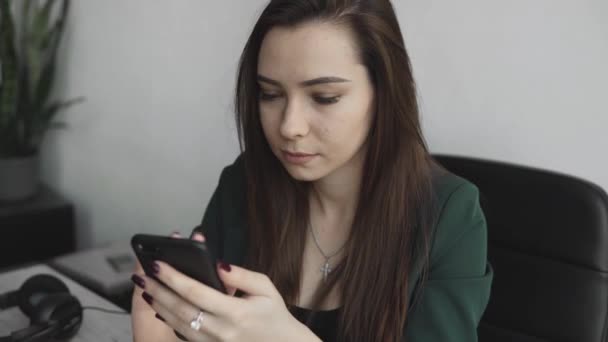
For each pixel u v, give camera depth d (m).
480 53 1.21
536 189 0.90
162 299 0.58
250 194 0.90
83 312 0.98
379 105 0.74
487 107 1.23
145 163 2.04
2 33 2.06
